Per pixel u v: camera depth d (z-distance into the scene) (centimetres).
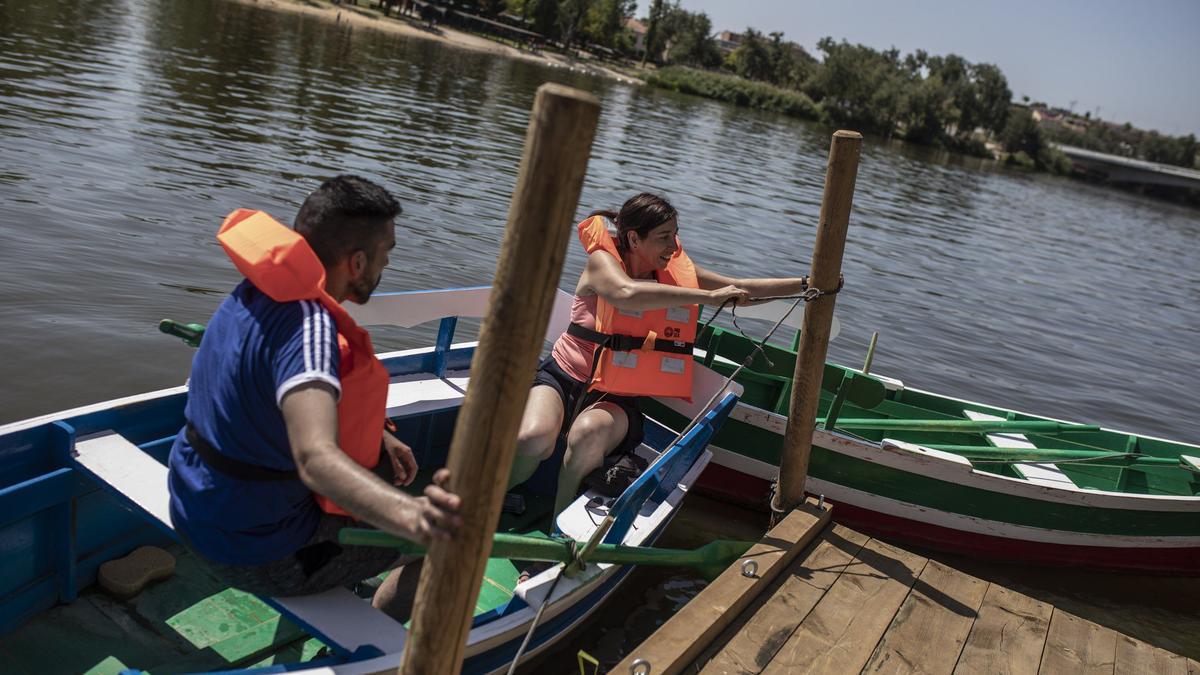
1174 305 1739
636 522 407
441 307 450
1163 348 1328
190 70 2102
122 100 1545
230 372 234
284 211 1059
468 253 1042
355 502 188
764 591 399
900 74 8969
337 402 216
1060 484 562
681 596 466
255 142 1443
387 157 1570
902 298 1313
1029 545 567
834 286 431
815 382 450
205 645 317
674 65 10181
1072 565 580
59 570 313
